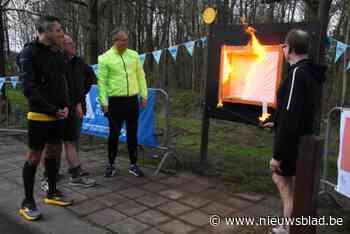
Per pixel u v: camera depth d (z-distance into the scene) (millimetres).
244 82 4484
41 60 3260
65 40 4105
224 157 5723
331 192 4262
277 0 5332
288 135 2631
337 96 9594
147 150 6109
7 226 3344
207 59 4840
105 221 3461
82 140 6855
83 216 3566
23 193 4160
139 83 4672
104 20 15508
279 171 2789
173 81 17141
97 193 4152
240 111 4582
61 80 3412
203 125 5055
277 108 2793
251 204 3896
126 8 15781
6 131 7688
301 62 2711
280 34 4078
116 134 4602
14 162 5410
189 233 3244
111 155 4688
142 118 5266
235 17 14445
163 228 3326
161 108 12297
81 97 4324
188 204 3877
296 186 2461
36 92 3195
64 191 4195
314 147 2348
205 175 4809
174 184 4480
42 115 3314
